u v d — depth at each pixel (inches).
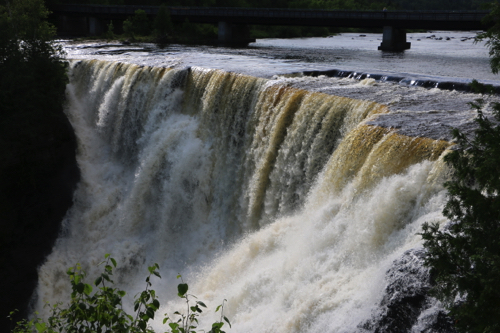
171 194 1080.8
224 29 2984.7
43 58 1346.0
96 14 3235.7
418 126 679.1
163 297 935.0
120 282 1034.1
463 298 383.6
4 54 1291.8
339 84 1021.8
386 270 464.8
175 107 1218.6
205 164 1076.5
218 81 1098.7
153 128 1233.4
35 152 1216.8
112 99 1366.9
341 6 6077.8
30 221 1159.0
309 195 790.5
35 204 1179.9
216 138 1089.4
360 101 812.6
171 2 4328.3
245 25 3139.8
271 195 890.7
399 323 424.5
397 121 709.3
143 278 1004.6
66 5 3321.9
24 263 1101.7
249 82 1021.8
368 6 6722.4
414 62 1819.6
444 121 710.5
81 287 288.2
